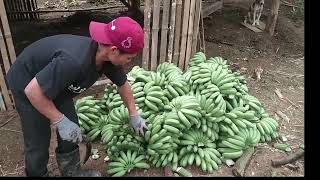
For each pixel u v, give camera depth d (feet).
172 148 12.36
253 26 23.36
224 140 13.06
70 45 8.83
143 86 13.66
